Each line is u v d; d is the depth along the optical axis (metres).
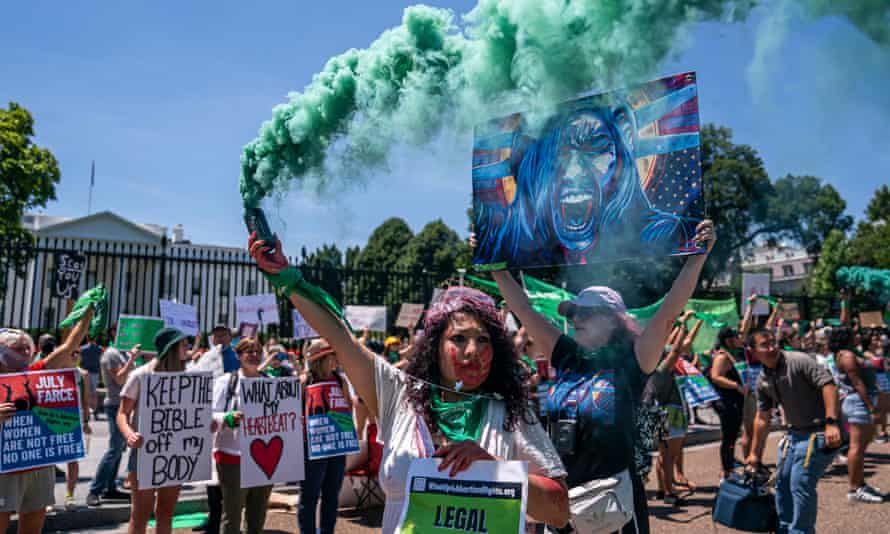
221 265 11.84
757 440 4.92
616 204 2.28
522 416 1.97
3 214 21.95
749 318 7.84
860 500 6.98
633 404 2.65
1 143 21.89
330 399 5.36
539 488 1.83
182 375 4.94
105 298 4.99
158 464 4.75
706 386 7.98
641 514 2.67
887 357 11.48
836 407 4.43
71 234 37.62
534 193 2.44
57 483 7.69
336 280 9.77
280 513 6.93
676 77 2.16
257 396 5.00
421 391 1.99
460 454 1.83
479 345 1.96
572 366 2.77
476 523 1.76
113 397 6.66
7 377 4.41
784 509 4.69
